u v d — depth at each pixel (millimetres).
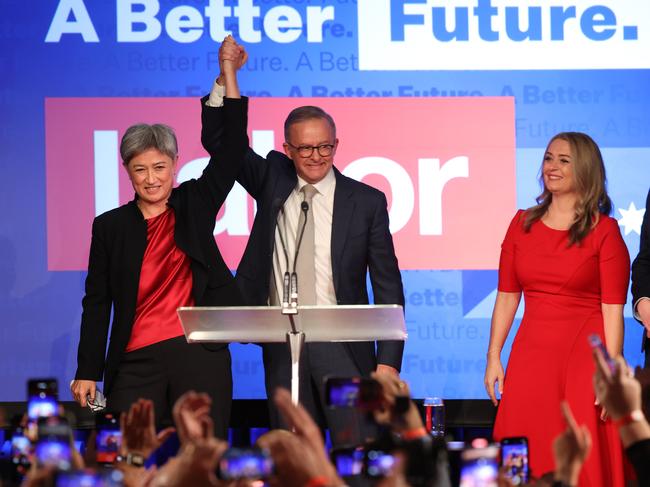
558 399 8852
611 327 8844
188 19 11203
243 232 11117
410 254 11203
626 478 8977
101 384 11008
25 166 11055
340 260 8938
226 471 4133
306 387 8859
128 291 8555
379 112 11234
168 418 9203
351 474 5652
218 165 8789
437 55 11242
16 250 11031
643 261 9555
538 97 11266
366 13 11234
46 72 11109
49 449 4539
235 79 8812
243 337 7582
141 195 8656
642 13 11297
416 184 11227
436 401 10133
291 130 8945
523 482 6160
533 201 11258
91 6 11156
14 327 11000
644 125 11281
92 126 11109
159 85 11164
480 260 11227
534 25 11258
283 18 11234
